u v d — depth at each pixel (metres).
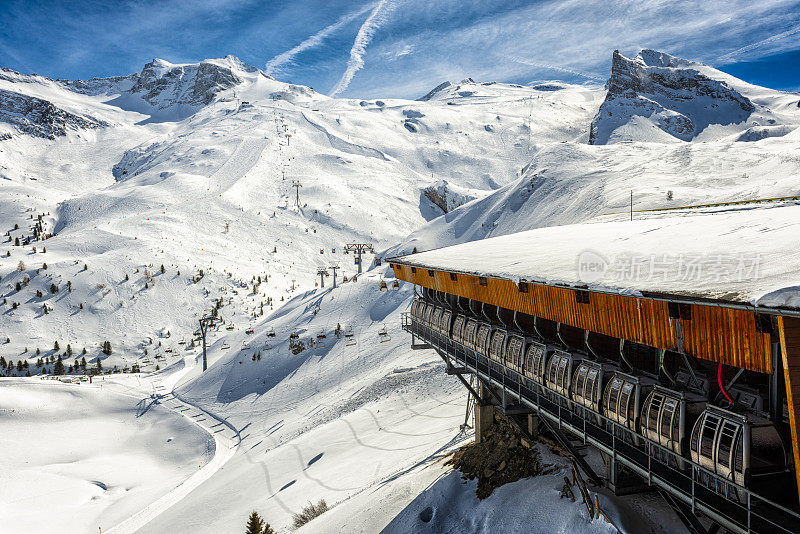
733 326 8.16
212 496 38.22
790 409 7.22
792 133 119.00
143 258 138.88
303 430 46.75
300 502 29.06
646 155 122.94
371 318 74.06
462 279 19.12
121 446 60.56
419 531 17.02
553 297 13.45
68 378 81.62
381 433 36.59
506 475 18.09
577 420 13.58
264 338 78.81
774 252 10.52
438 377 44.12
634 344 13.77
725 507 8.98
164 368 92.94
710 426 9.11
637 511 13.64
